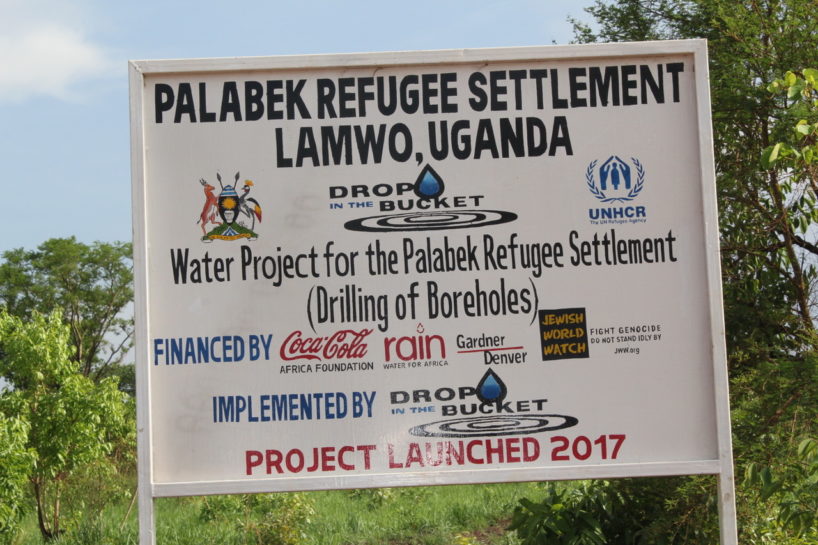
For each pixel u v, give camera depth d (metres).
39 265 49.97
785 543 6.17
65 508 14.92
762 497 5.70
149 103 5.24
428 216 5.23
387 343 5.16
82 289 50.59
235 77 5.27
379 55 5.25
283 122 5.25
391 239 5.22
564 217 5.24
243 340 5.15
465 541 10.41
